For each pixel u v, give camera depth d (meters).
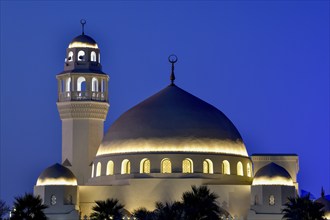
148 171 145.25
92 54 159.25
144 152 145.62
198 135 146.88
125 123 149.38
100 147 151.75
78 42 159.00
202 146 146.38
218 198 143.00
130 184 143.38
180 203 128.00
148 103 150.88
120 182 145.25
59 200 141.38
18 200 126.44
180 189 142.75
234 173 147.88
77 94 156.38
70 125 156.50
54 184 142.12
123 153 146.88
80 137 156.12
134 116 149.38
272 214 139.88
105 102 157.38
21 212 125.56
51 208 141.25
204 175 145.00
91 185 146.12
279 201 140.38
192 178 143.12
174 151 145.25
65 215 140.75
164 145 145.75
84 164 155.75
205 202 126.12
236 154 149.25
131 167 145.75
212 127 148.62
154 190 142.88
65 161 156.25
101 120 157.88
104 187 144.50
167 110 148.50
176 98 150.50
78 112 156.00
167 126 146.88
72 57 158.62
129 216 140.88
